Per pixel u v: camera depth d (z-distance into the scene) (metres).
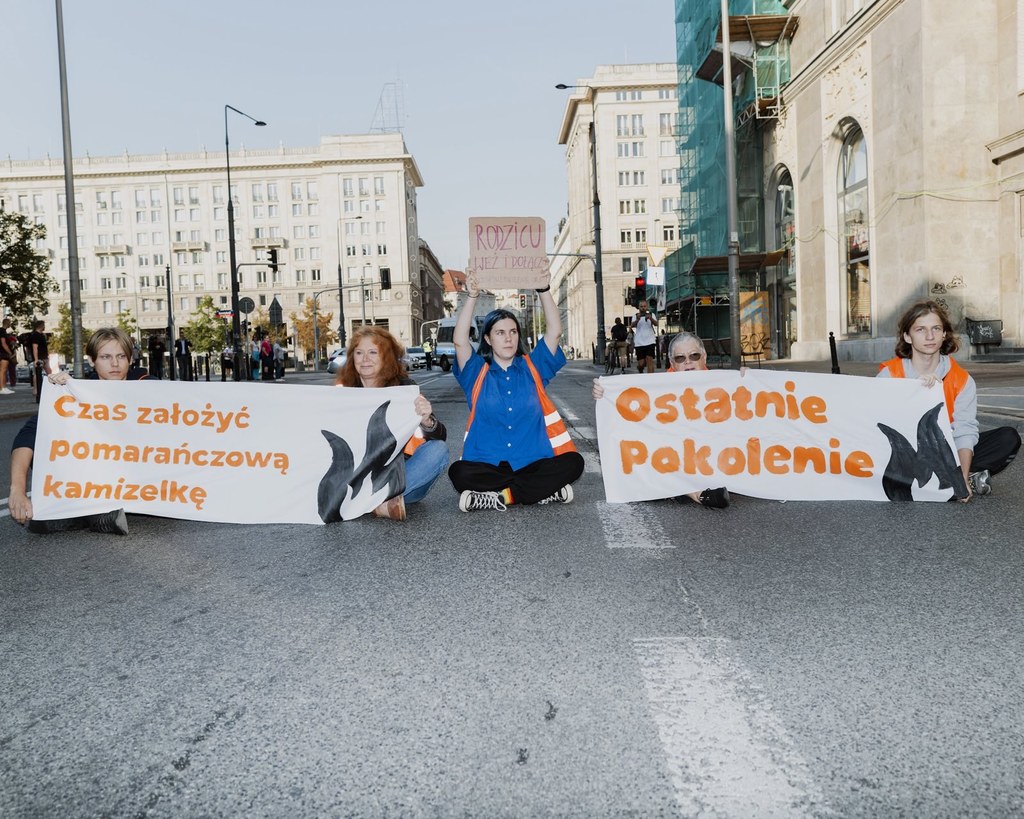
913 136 23.08
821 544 4.54
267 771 2.20
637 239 91.75
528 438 5.80
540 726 2.41
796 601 3.53
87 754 2.33
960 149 22.45
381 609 3.54
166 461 5.60
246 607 3.63
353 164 110.75
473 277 6.07
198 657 3.03
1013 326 21.91
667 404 5.92
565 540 4.76
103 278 113.50
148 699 2.68
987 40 22.25
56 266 113.62
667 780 2.10
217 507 5.55
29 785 2.17
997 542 4.50
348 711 2.54
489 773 2.16
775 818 1.94
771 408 5.89
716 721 2.41
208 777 2.18
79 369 19.12
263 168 111.88
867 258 26.75
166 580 4.14
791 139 32.47
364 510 5.48
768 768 2.15
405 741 2.34
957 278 22.52
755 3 33.25
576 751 2.26
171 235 113.38
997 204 22.39
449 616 3.42
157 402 5.61
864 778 2.10
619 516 5.44
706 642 3.05
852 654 2.91
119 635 3.31
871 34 25.36
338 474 5.53
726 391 5.91
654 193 91.50
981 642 3.01
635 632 3.17
